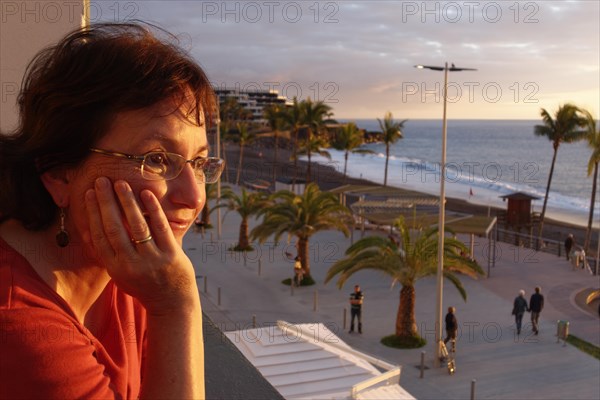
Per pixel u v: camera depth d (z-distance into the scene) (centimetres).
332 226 2669
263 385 145
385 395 1060
